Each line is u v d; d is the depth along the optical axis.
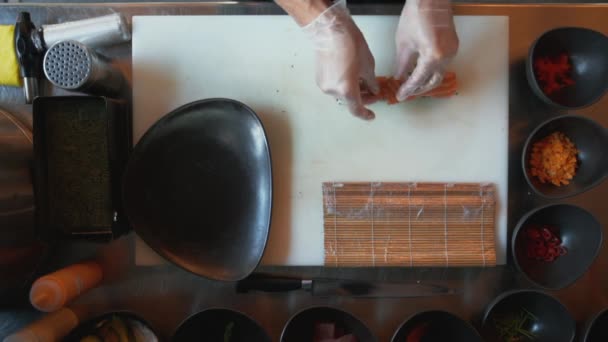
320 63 0.74
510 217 0.90
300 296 0.89
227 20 0.88
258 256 0.84
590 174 0.86
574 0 0.94
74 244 0.89
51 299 0.77
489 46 0.89
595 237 0.84
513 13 0.90
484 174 0.89
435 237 0.88
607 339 0.88
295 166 0.89
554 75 0.89
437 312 0.84
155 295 0.89
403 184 0.88
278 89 0.89
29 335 0.78
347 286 0.88
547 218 0.89
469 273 0.90
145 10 0.90
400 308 0.90
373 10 0.89
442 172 0.89
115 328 0.84
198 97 0.89
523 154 0.84
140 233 0.84
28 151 0.83
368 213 0.88
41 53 0.87
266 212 0.85
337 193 0.88
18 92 0.89
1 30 0.86
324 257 0.88
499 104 0.89
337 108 0.89
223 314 0.86
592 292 0.90
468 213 0.88
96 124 0.83
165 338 0.89
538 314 0.88
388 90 0.85
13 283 0.81
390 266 0.88
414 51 0.75
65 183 0.83
